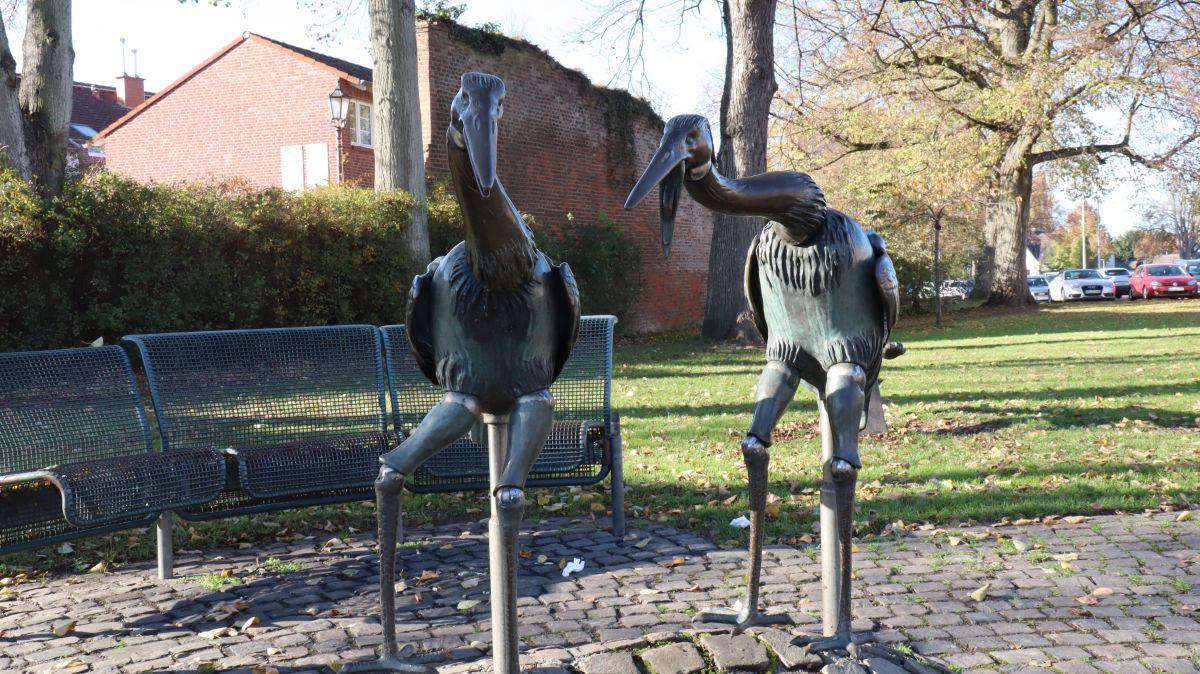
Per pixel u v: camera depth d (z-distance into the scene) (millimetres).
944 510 5152
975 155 25828
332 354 5129
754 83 17031
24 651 3418
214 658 3334
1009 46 27609
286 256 13477
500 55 20594
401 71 14938
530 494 5785
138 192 11727
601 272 21062
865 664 2961
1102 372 11711
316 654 3361
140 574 4336
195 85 23609
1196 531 4746
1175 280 36156
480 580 4176
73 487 3686
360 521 5230
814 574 4172
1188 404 8875
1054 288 40312
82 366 4367
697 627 3328
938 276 24859
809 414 8750
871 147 27500
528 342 2553
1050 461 6395
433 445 2574
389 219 14648
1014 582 4039
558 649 3289
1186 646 3336
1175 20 23875
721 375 12797
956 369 12594
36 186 11242
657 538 4816
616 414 5023
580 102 22875
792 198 2654
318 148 22266
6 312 10898
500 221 2340
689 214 26281
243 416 4867
